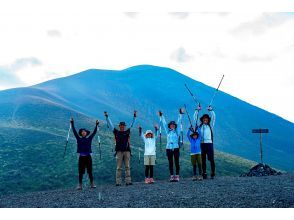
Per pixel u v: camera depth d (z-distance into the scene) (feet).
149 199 35.37
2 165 147.64
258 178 51.31
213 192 37.32
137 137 222.69
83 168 51.60
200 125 54.29
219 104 655.76
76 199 38.65
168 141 54.13
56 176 136.67
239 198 32.73
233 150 481.46
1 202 40.52
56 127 237.04
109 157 155.33
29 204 37.09
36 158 157.07
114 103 593.83
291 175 54.65
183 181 52.47
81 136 52.47
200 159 53.16
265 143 538.47
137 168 147.02
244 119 617.21
